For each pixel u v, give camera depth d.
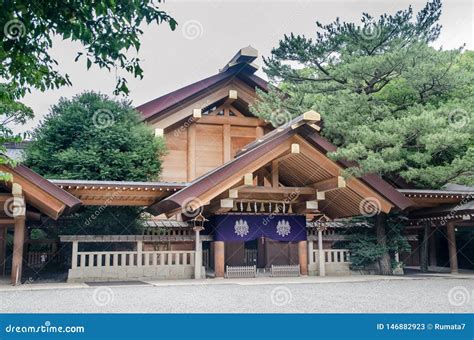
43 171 19.27
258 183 18.91
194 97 24.27
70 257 19.55
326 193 18.62
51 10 4.69
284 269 18.17
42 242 20.22
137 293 12.48
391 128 16.52
